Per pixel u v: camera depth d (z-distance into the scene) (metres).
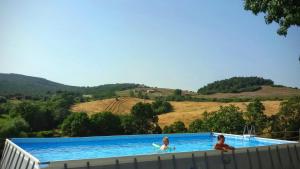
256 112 38.56
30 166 13.31
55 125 57.66
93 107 87.25
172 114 83.19
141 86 139.88
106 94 114.94
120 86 136.50
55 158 17.20
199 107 92.38
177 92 123.50
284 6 16.62
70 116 50.09
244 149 17.75
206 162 16.05
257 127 37.31
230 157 17.02
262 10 17.58
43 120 56.38
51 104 65.00
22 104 57.31
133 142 23.83
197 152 15.89
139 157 14.16
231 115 36.84
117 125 52.12
